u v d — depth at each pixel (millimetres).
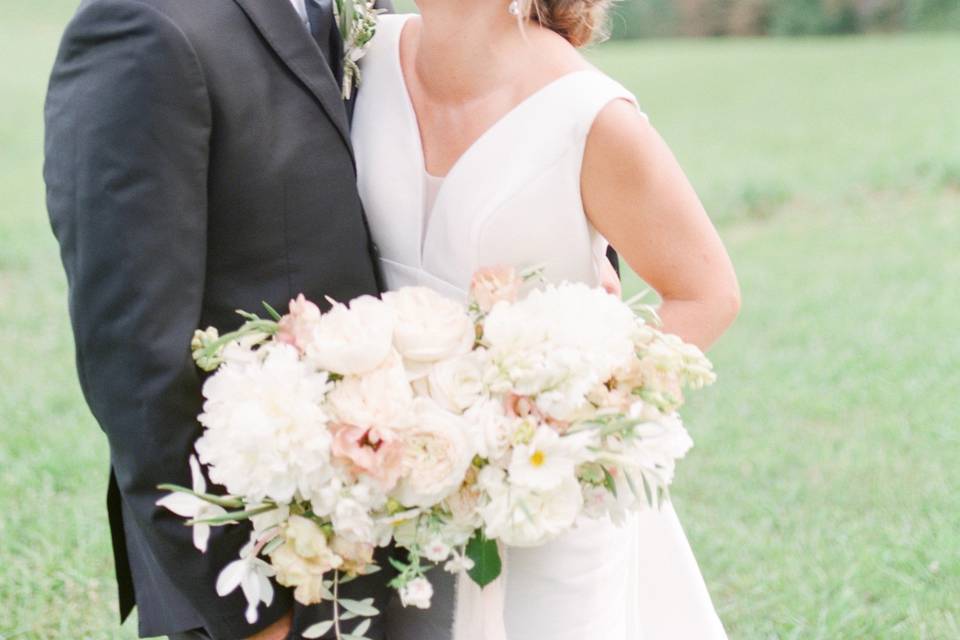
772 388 6508
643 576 2850
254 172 2176
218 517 2053
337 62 2508
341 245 2285
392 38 2564
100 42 2088
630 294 8000
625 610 2744
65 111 2123
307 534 2043
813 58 21219
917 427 5879
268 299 2234
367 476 2016
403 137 2475
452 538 2080
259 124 2176
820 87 17938
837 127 14656
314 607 2299
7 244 9219
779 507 5066
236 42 2158
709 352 7199
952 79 17609
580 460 2041
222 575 2080
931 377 6574
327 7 2438
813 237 10211
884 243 9812
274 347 2121
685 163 13008
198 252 2121
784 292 8477
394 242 2479
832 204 11289
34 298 8055
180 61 2066
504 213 2326
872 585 4414
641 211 2324
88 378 2156
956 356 6918
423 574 2279
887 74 18594
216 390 2070
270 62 2203
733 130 14969
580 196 2348
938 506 5059
